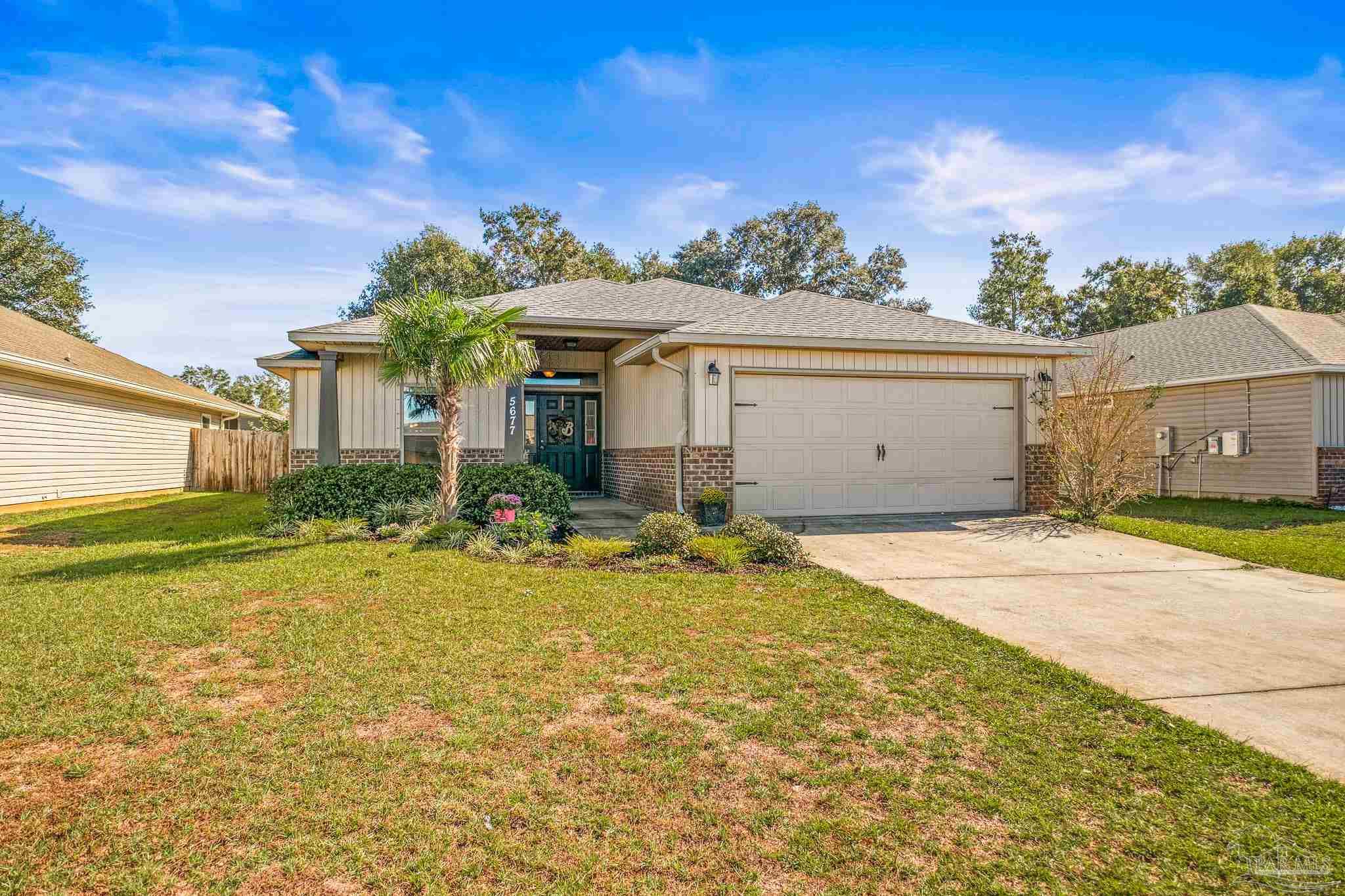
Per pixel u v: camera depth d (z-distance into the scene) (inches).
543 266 1226.6
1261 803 105.9
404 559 272.5
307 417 438.3
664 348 413.1
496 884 86.6
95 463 569.3
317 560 269.3
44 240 1109.1
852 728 130.0
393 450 442.9
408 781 109.0
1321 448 503.5
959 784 110.8
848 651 171.8
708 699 141.7
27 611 194.2
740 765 115.9
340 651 165.5
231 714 131.3
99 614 191.9
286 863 89.4
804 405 411.5
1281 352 538.3
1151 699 145.8
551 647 170.9
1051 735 128.3
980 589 241.9
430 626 185.3
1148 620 204.7
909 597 229.9
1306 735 129.3
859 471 420.5
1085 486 409.1
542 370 564.4
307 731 124.7
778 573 258.1
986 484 442.6
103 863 88.7
